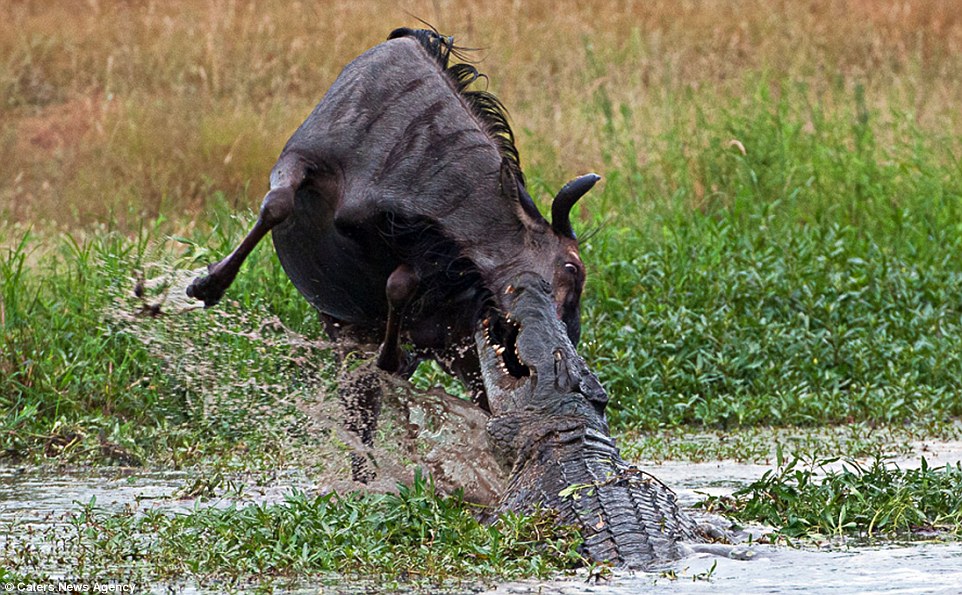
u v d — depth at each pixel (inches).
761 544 844.6
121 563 810.8
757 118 2208.4
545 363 856.3
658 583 735.1
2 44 2856.8
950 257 1752.0
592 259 1649.9
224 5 3142.2
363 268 963.3
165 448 1236.5
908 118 2289.6
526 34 2950.3
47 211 2108.8
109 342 1425.9
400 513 847.1
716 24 3115.2
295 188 948.0
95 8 3090.6
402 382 1012.5
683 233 1809.8
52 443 1250.0
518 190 938.7
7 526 926.4
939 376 1489.9
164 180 2181.3
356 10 3132.4
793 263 1656.0
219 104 2556.6
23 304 1499.8
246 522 841.5
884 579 751.1
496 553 773.3
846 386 1491.1
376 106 960.9
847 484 955.3
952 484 962.7
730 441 1290.6
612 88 2635.3
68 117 2591.0
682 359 1488.7
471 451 964.0
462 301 932.6
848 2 3321.9
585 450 823.1
